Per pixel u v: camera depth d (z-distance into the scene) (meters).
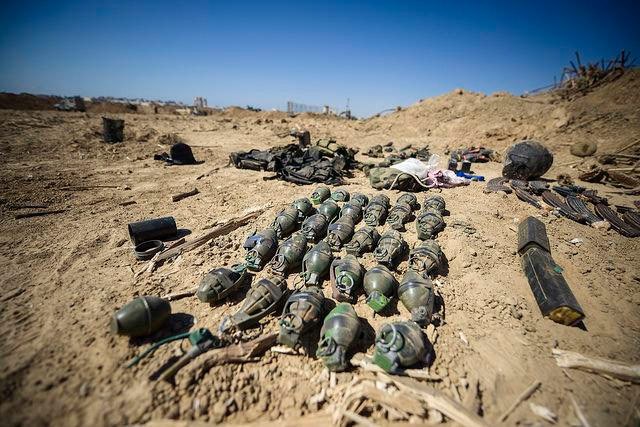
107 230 6.26
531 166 9.68
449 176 9.90
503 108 23.73
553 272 4.56
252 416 2.84
